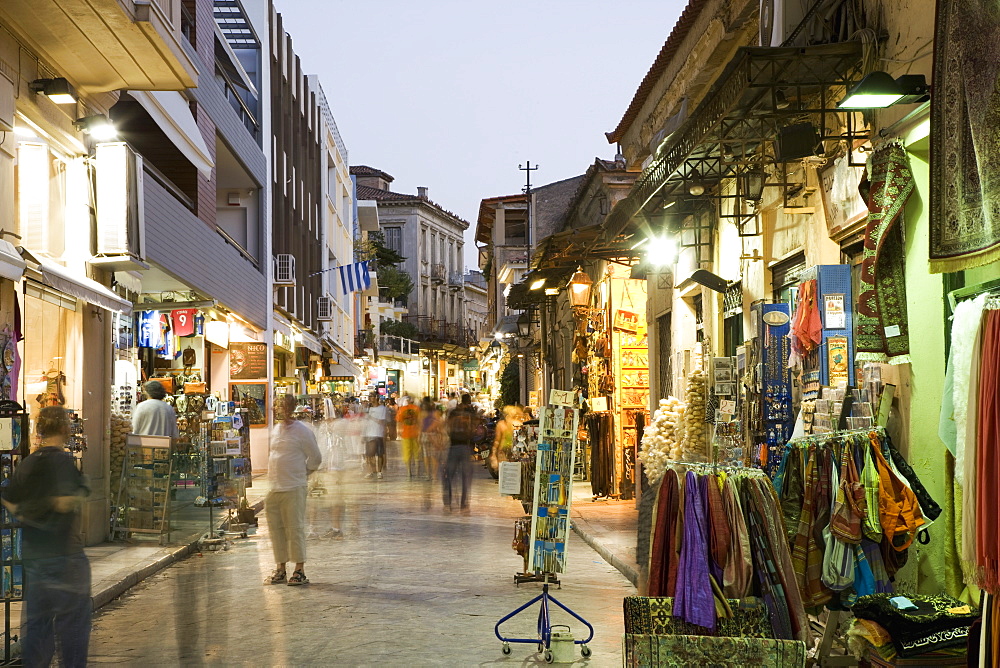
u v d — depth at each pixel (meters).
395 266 96.50
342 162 55.88
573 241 19.77
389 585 11.31
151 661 7.46
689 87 16.55
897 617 5.84
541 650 8.19
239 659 7.79
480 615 9.63
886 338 7.52
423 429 28.11
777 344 9.70
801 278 9.12
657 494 6.44
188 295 21.42
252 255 30.05
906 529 6.66
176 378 22.34
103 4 10.85
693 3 15.42
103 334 14.59
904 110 7.82
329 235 49.66
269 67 32.25
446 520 18.20
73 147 13.30
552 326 34.81
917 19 7.61
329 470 16.00
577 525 16.66
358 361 65.94
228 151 25.39
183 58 13.14
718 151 11.38
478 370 103.44
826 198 9.59
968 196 6.02
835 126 9.40
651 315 20.31
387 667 7.59
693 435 12.80
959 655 5.76
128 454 14.11
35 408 12.07
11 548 7.21
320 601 10.31
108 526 14.06
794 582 6.24
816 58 8.48
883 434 6.84
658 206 14.04
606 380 22.97
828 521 6.78
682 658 4.97
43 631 6.20
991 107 5.67
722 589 6.09
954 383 5.88
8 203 11.39
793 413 9.53
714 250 14.59
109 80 13.34
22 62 11.66
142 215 14.50
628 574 11.88
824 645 6.82
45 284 10.66
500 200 60.53
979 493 5.41
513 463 11.52
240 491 17.27
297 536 11.42
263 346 28.20
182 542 14.09
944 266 6.27
